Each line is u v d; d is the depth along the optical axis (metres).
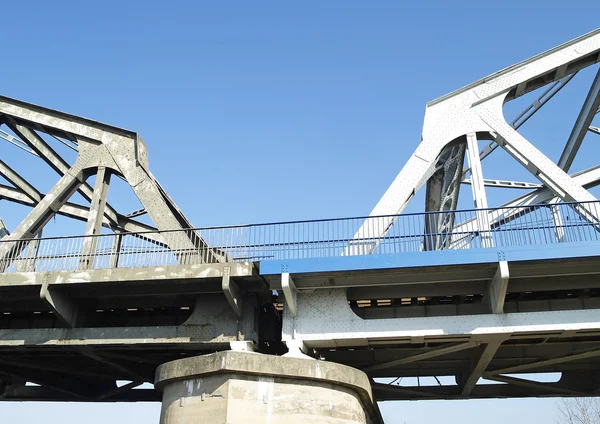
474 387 22.70
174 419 14.61
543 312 15.36
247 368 14.28
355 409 15.61
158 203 19.41
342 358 19.86
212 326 17.33
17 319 20.17
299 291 16.91
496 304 15.62
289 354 15.91
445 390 22.56
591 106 22.45
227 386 14.13
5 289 17.86
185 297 18.42
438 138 19.91
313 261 16.12
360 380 15.88
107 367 23.38
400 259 15.74
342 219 16.97
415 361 19.78
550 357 20.06
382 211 18.27
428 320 15.81
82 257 17.94
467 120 20.14
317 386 15.03
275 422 14.20
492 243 16.03
